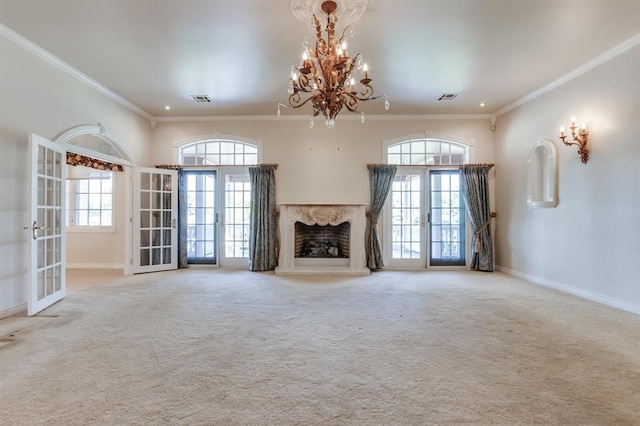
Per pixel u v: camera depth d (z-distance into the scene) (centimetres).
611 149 394
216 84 491
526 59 411
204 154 670
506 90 515
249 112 629
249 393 206
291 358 254
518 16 320
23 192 371
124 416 182
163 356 257
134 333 304
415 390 210
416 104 582
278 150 648
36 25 336
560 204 474
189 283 514
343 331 311
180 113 633
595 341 287
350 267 609
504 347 275
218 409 189
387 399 200
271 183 635
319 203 631
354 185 644
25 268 373
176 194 645
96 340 288
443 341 288
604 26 337
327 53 289
